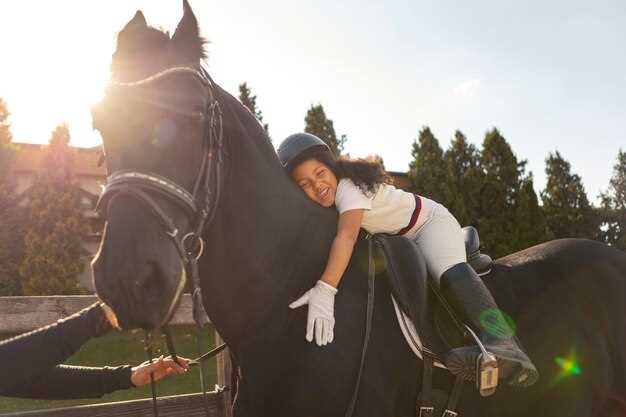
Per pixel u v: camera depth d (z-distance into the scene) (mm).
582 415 2268
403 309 1962
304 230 2043
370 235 2168
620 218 36781
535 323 2295
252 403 1944
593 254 2586
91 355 8477
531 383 2006
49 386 2096
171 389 6723
